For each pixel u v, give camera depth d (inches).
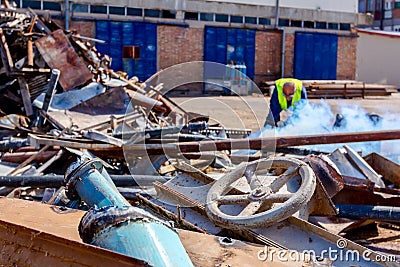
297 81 360.2
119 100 330.3
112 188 103.7
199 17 978.1
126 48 924.0
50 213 102.1
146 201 135.9
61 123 292.4
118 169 211.0
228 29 997.8
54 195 162.6
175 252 70.6
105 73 440.1
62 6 869.8
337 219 151.5
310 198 119.9
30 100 351.3
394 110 692.7
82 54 430.6
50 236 73.7
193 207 128.7
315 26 1082.7
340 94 907.4
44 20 452.4
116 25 916.0
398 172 199.3
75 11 887.7
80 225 75.2
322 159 151.5
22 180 174.2
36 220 97.5
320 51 1084.5
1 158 218.4
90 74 385.7
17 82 375.6
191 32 973.8
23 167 208.1
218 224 115.2
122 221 72.0
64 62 386.3
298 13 1058.1
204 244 94.5
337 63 1107.3
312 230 111.0
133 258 62.9
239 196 121.3
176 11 956.6
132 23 924.6
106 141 214.2
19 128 293.0
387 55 1194.6
